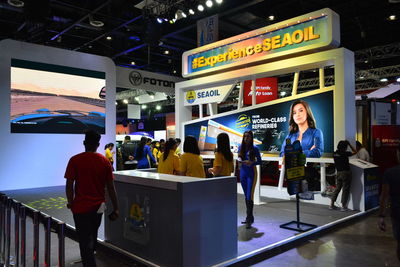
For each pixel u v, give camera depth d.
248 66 8.37
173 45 15.58
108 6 11.19
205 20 9.80
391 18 10.82
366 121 9.06
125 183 3.85
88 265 2.89
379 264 3.70
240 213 6.00
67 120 10.24
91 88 10.87
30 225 5.25
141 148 7.77
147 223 3.49
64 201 7.14
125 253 3.73
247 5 10.52
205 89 9.28
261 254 3.86
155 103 24.53
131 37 14.06
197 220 3.20
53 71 10.01
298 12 11.52
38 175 9.55
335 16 6.77
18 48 9.31
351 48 14.65
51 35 13.69
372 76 15.30
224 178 3.50
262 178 9.95
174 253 3.13
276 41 7.58
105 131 11.18
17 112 9.24
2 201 3.56
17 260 3.15
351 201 6.27
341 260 3.82
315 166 8.54
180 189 3.08
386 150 8.86
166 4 9.94
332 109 6.66
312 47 6.89
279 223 5.23
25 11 9.05
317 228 4.86
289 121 7.35
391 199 2.88
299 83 18.45
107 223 4.18
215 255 3.37
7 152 9.03
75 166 3.02
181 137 9.66
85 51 16.06
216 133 8.77
